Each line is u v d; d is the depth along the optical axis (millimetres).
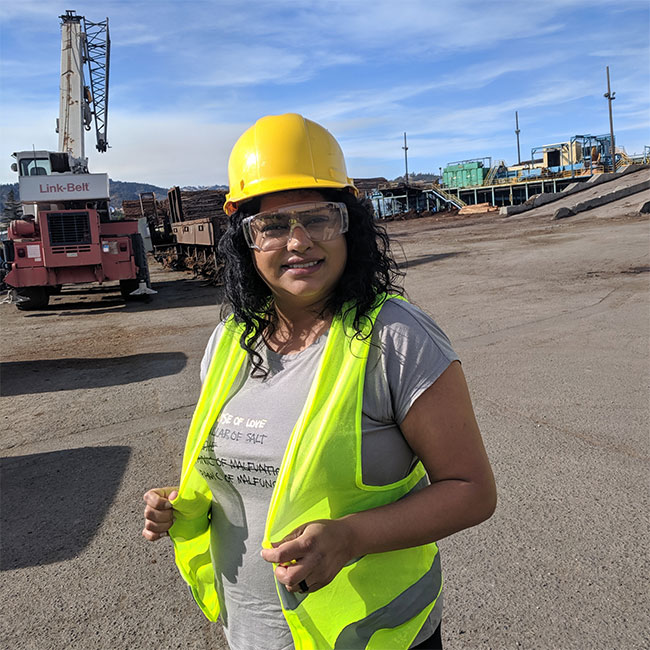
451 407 1294
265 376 1472
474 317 8922
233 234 1547
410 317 1342
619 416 4766
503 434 4617
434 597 1454
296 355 1450
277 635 1457
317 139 1516
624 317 8125
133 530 3664
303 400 1382
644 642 2439
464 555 3123
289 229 1398
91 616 2908
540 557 3045
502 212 32562
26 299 13719
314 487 1276
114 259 13398
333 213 1402
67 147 19797
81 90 20016
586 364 6199
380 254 1493
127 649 2680
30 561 3416
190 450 1512
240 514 1472
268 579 1445
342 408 1282
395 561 1381
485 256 16109
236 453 1424
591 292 10070
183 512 1548
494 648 2482
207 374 1610
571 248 15734
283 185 1445
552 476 3881
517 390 5578
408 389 1287
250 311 1535
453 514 1261
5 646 2742
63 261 13062
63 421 5812
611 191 28219
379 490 1324
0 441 5422
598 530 3234
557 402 5188
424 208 53688
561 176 52062
